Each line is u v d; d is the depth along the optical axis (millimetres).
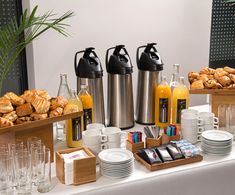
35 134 1745
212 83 2145
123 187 1613
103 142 1785
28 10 2754
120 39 3068
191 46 3369
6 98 1724
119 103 2230
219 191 1858
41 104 1725
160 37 3219
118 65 2191
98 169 1743
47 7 2775
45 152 1573
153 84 2275
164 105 2176
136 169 1743
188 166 1766
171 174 1707
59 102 1807
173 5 3197
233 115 2061
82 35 2928
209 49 3502
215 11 3504
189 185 1765
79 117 1908
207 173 1791
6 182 1503
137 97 2383
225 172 1839
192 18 3301
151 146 1914
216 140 1852
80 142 1945
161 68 2283
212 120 2012
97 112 2205
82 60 2174
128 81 2227
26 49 2895
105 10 2959
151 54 2324
